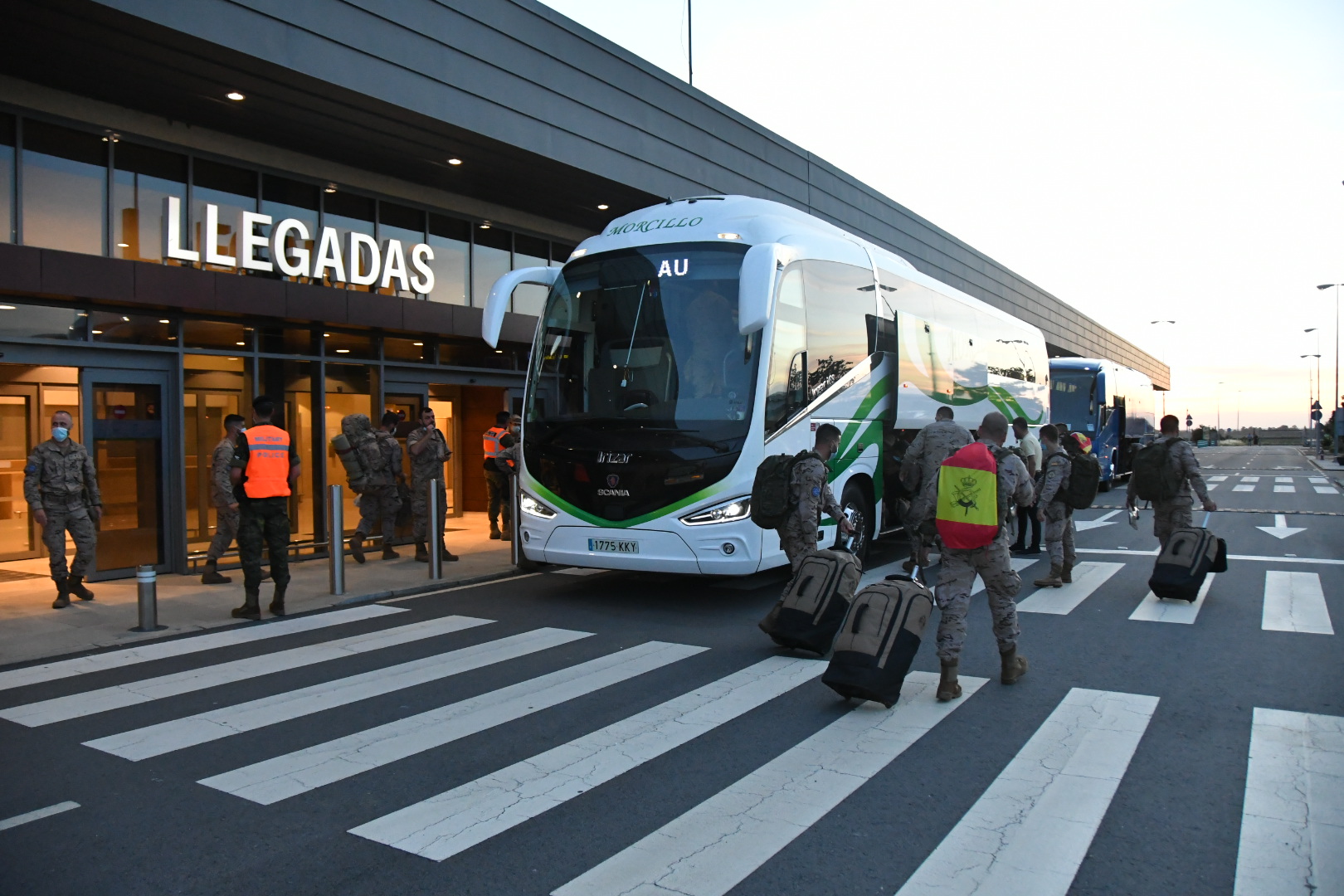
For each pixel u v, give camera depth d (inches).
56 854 149.1
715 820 159.0
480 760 189.5
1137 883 135.9
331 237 489.1
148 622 318.0
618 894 133.8
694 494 325.4
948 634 227.6
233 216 465.4
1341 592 365.1
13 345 374.6
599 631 311.9
